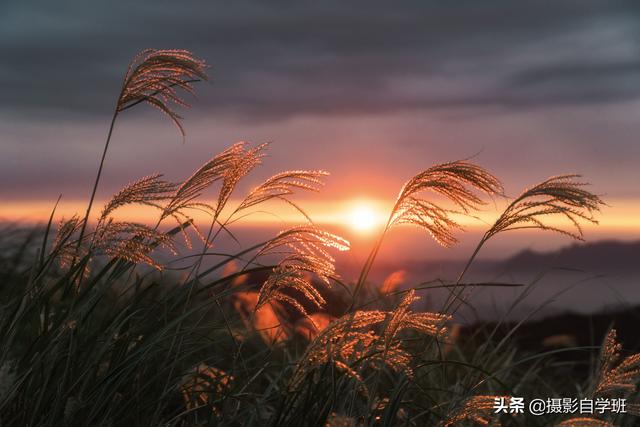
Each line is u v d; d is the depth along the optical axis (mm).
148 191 3492
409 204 3361
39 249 3574
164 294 3766
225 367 4031
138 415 3285
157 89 3748
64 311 3525
